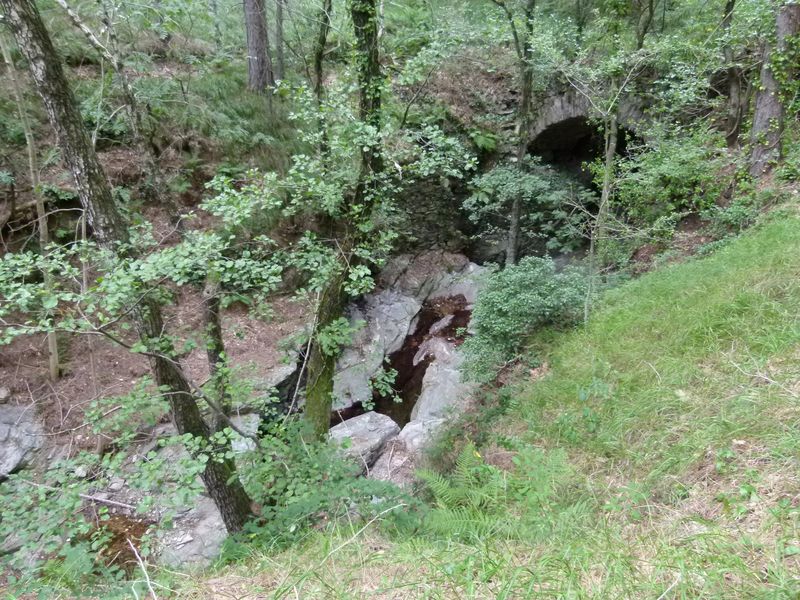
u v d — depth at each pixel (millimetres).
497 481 3410
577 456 3957
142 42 9336
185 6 5543
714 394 3715
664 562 2082
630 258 8844
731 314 4480
